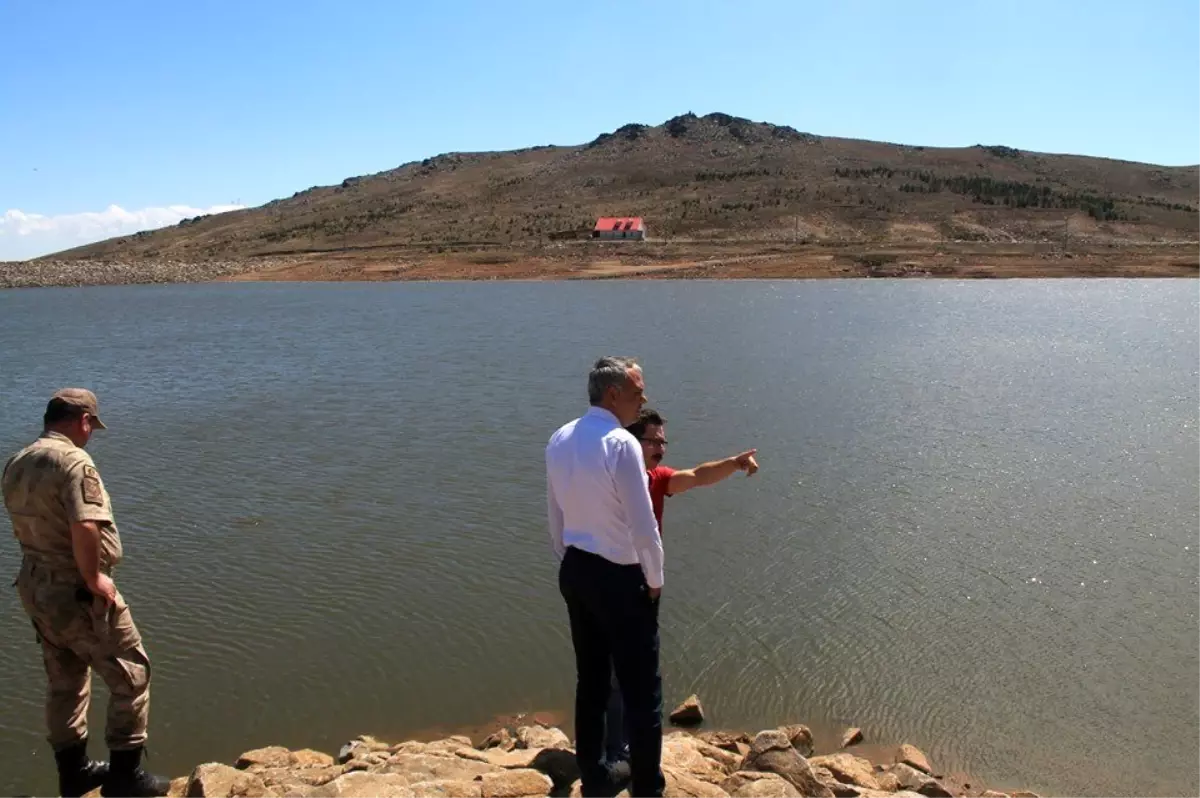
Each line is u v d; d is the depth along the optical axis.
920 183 193.62
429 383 27.38
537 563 12.47
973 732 8.48
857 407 22.62
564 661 9.88
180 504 15.19
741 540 13.27
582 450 5.18
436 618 10.84
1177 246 111.44
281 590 11.63
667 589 11.65
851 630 10.46
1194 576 11.74
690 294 69.81
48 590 5.75
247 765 7.31
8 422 23.12
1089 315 49.09
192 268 116.88
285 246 163.88
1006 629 10.40
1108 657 9.77
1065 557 12.42
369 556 12.73
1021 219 162.38
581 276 94.12
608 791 5.70
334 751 8.30
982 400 23.41
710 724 8.71
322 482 16.39
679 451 18.23
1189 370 28.36
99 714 8.76
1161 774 7.83
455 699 9.16
